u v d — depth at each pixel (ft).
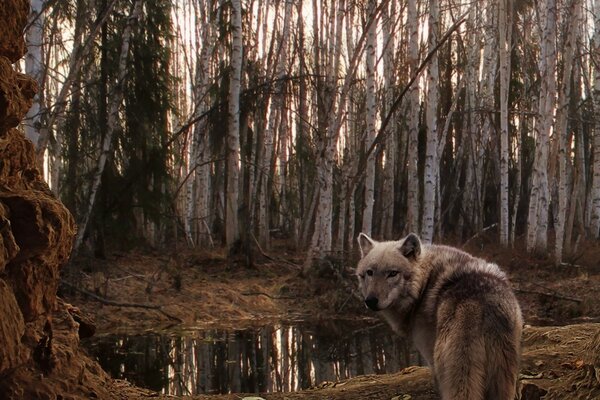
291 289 61.57
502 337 16.81
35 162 18.75
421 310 19.01
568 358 22.29
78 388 17.63
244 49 92.94
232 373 35.50
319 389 25.45
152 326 50.03
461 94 121.60
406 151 120.57
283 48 94.89
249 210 74.23
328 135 69.46
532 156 131.03
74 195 64.59
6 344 14.29
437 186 97.50
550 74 76.95
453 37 118.32
